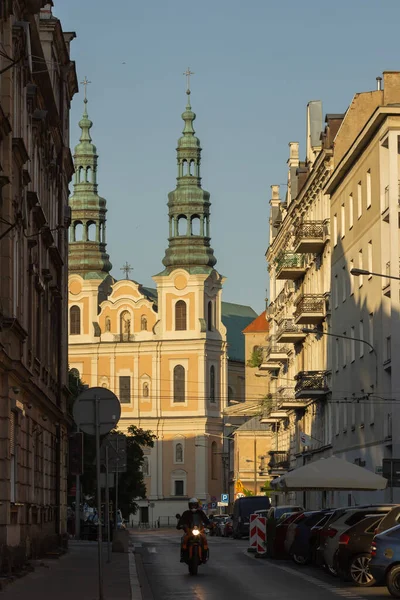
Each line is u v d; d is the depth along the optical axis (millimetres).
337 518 47812
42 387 64812
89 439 131750
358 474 61031
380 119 84000
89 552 74000
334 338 102750
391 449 83250
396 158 82875
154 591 41344
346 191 97500
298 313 108688
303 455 121125
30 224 57812
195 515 51875
